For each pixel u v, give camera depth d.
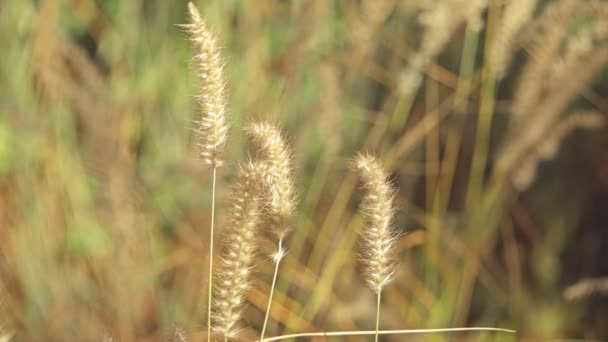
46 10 1.24
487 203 1.29
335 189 1.30
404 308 1.29
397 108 1.29
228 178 1.22
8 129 1.21
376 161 0.88
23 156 1.22
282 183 0.86
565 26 1.21
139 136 1.28
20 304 1.18
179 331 0.94
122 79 1.26
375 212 0.87
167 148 1.27
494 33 1.28
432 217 1.29
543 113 1.23
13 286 1.19
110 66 1.29
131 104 1.26
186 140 1.27
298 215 1.25
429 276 1.29
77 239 1.21
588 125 1.25
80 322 1.19
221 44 1.22
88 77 1.22
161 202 1.26
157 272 1.23
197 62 0.85
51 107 1.24
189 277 1.24
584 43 1.20
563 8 1.20
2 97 1.21
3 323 1.07
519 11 1.22
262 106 1.25
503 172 1.28
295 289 1.26
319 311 1.25
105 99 1.22
